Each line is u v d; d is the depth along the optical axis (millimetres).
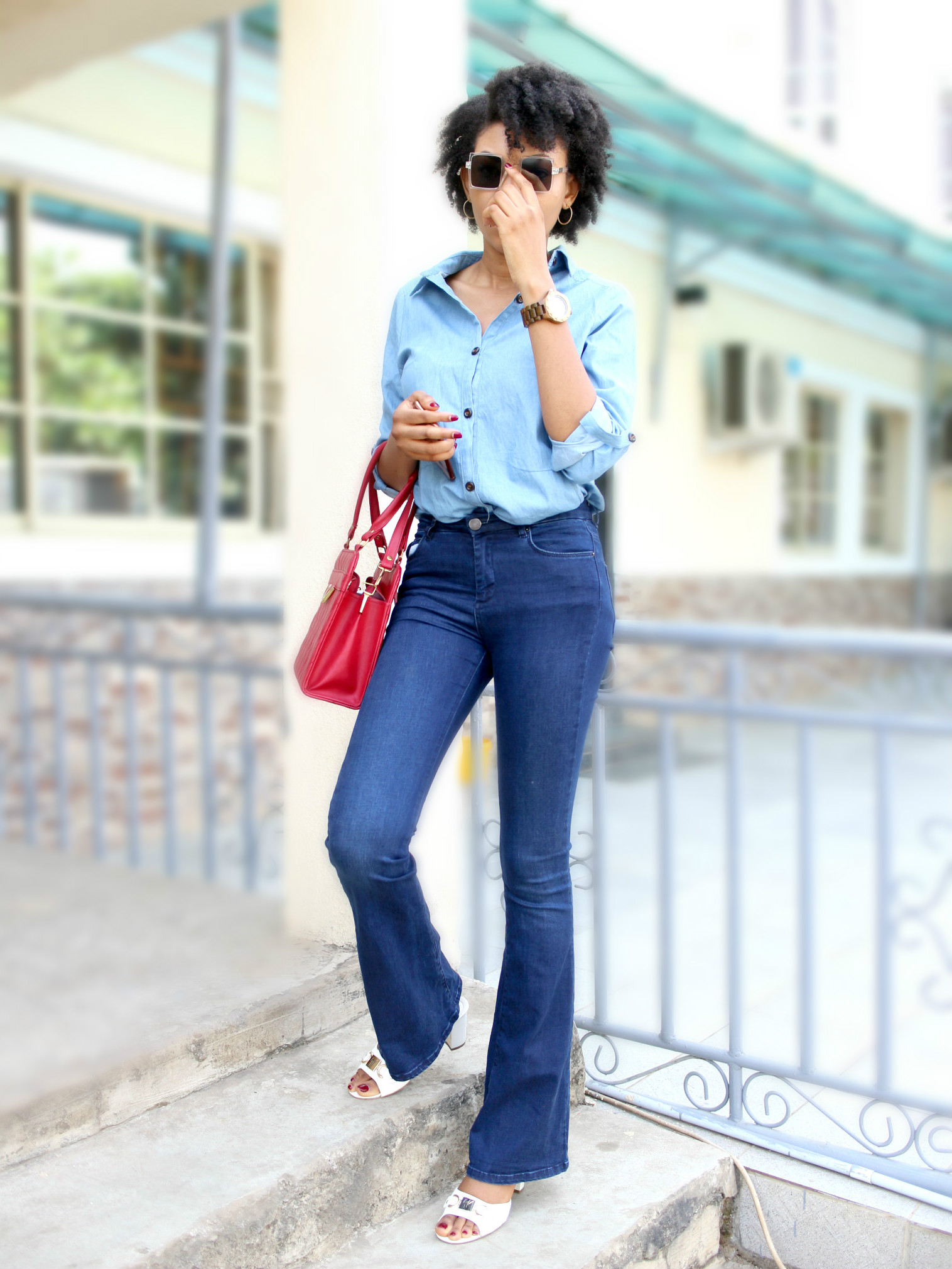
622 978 3238
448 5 2293
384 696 1684
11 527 4754
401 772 1633
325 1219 1701
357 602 1736
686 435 7598
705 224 7238
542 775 1671
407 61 2227
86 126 4707
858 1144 2021
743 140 5215
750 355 7664
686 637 2824
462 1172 1936
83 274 4949
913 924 3744
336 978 2191
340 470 2320
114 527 5070
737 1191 2037
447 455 1616
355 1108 1855
